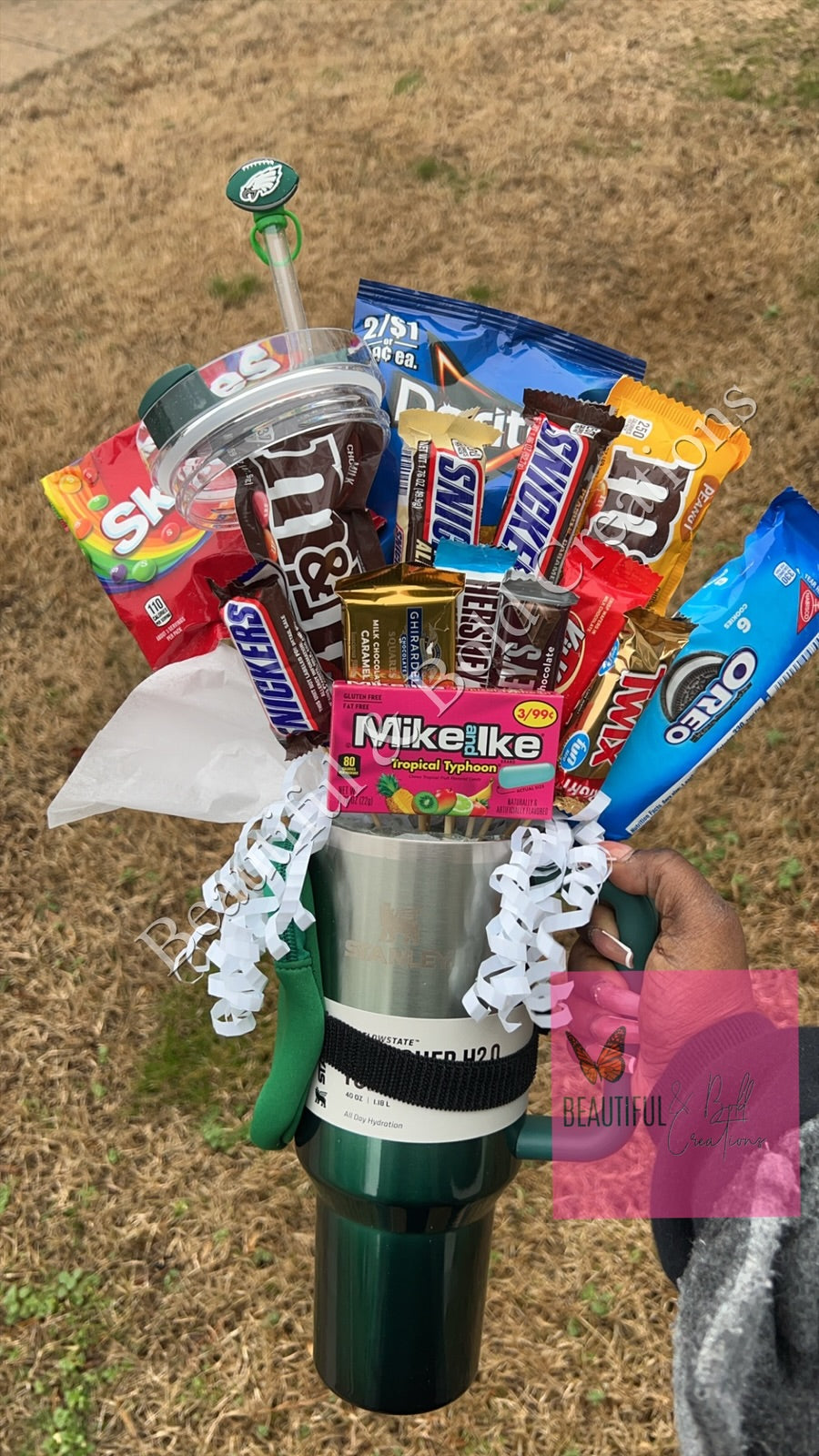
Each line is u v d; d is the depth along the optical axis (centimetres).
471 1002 77
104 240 437
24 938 255
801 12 482
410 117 462
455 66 493
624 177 416
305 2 582
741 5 491
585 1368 195
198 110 510
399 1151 79
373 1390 85
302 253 396
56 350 386
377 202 419
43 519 331
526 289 372
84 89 548
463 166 433
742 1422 66
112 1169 224
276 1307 206
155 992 246
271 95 505
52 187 476
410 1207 80
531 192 415
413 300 91
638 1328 198
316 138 462
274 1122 84
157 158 480
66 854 267
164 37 582
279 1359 200
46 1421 197
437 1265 84
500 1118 82
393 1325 84
